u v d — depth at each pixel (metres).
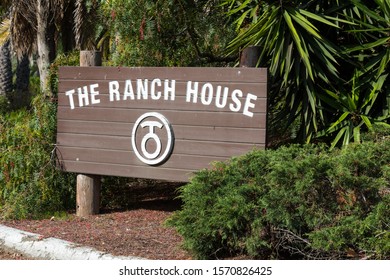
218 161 6.38
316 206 5.26
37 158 7.96
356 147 5.71
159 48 8.62
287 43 6.82
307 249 5.50
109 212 8.11
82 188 7.88
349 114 6.83
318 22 7.24
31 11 14.45
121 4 8.43
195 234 5.56
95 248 6.14
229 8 8.08
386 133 6.36
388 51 6.68
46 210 7.98
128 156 7.44
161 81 7.18
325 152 5.95
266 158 5.69
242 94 6.69
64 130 7.87
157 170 7.23
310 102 6.78
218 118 6.83
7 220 7.59
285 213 5.26
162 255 5.95
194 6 8.93
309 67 6.53
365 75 6.91
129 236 6.72
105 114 7.59
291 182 5.32
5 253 6.47
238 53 8.45
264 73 6.58
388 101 6.85
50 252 6.18
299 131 7.04
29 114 8.86
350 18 6.97
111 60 9.07
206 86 6.91
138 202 8.76
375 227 5.07
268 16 6.93
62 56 8.47
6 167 7.89
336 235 5.08
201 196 5.65
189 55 8.99
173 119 7.11
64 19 14.86
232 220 5.34
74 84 7.79
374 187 5.19
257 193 5.48
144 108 7.30
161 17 8.51
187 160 7.02
